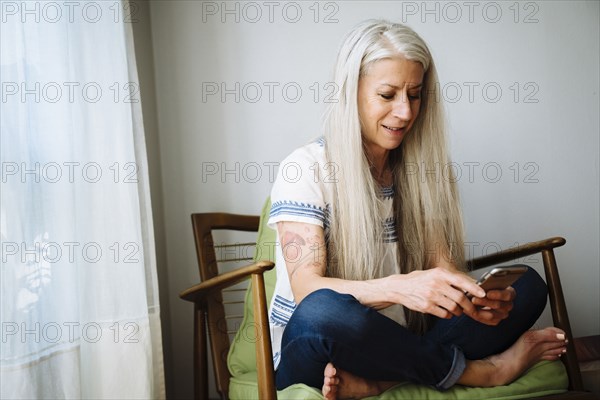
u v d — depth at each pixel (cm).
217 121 238
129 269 174
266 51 237
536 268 237
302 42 237
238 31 238
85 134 165
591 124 235
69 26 162
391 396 138
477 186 235
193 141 238
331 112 161
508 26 235
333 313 134
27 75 141
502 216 235
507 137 235
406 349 137
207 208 238
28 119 140
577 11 235
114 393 167
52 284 145
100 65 172
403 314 162
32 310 136
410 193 170
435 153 170
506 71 235
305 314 136
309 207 155
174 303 238
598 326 234
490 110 235
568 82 235
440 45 235
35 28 146
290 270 153
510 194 235
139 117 193
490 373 146
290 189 157
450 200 173
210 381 239
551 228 235
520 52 235
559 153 235
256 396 165
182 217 238
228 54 238
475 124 235
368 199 159
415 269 170
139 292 175
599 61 235
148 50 233
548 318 236
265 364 141
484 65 235
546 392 148
